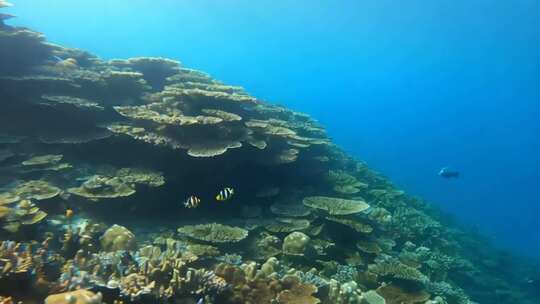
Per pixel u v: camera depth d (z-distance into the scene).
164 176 3.34
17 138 3.36
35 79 3.54
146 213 3.18
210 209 3.42
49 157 3.24
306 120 5.70
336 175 4.31
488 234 10.05
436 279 3.59
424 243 4.34
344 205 3.38
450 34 16.02
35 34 4.09
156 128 3.42
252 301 2.03
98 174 3.28
